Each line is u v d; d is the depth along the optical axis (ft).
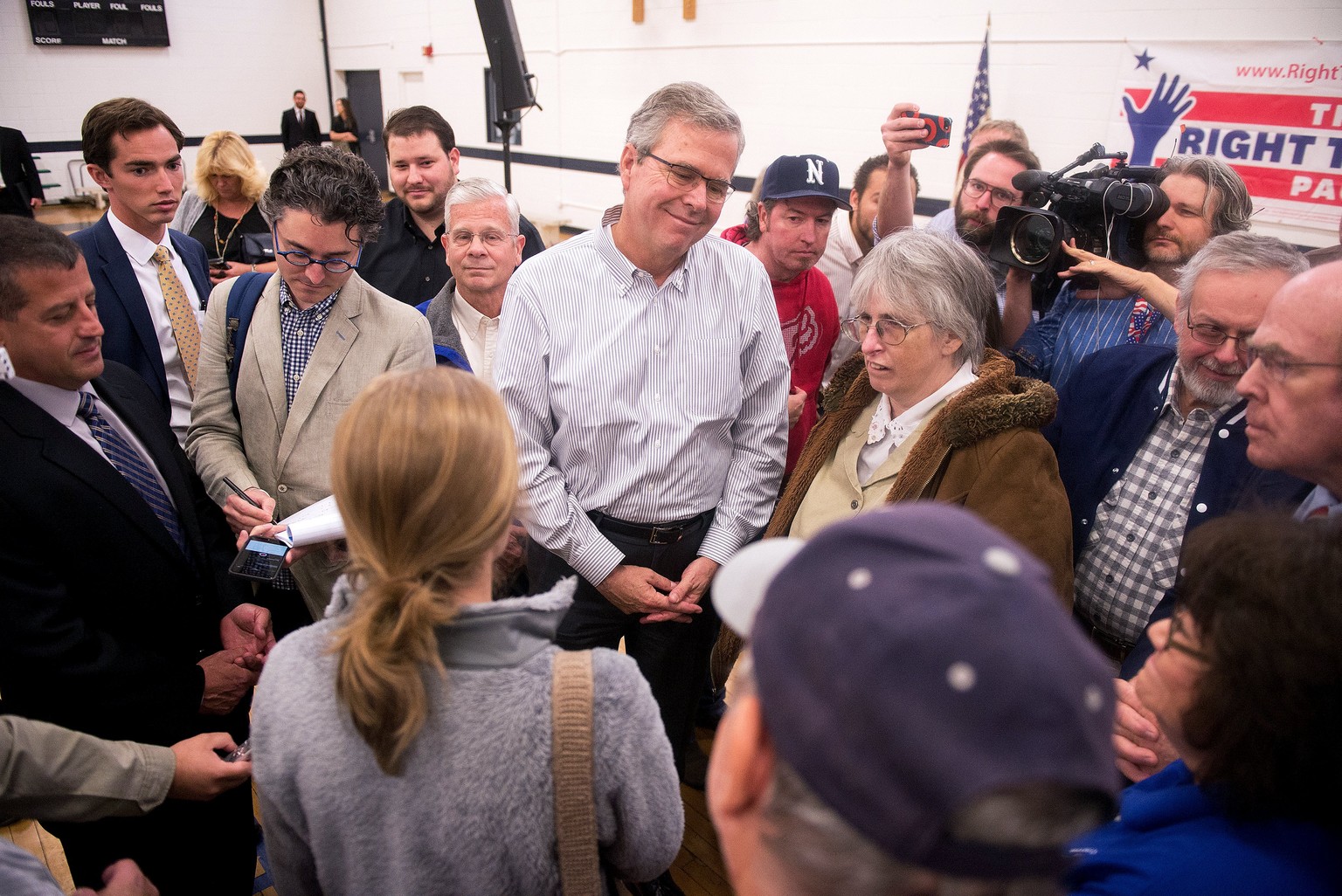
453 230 6.63
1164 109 13.60
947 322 4.34
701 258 5.19
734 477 5.57
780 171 7.20
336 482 2.43
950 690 1.16
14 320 3.74
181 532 4.76
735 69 20.75
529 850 2.38
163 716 4.21
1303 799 1.95
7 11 30.30
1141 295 5.74
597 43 24.36
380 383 2.48
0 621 3.67
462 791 2.30
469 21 29.37
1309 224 12.31
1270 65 12.29
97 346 4.08
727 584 1.93
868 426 5.03
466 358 6.72
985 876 1.15
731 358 5.25
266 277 5.67
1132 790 2.61
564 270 5.02
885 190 8.20
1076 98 14.71
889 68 17.53
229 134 10.88
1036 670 1.18
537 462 5.09
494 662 2.37
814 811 1.28
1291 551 2.00
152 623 4.28
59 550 3.84
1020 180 6.63
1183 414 4.42
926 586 1.28
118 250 6.70
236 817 4.76
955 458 4.28
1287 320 3.17
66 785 3.22
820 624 1.31
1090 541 4.66
